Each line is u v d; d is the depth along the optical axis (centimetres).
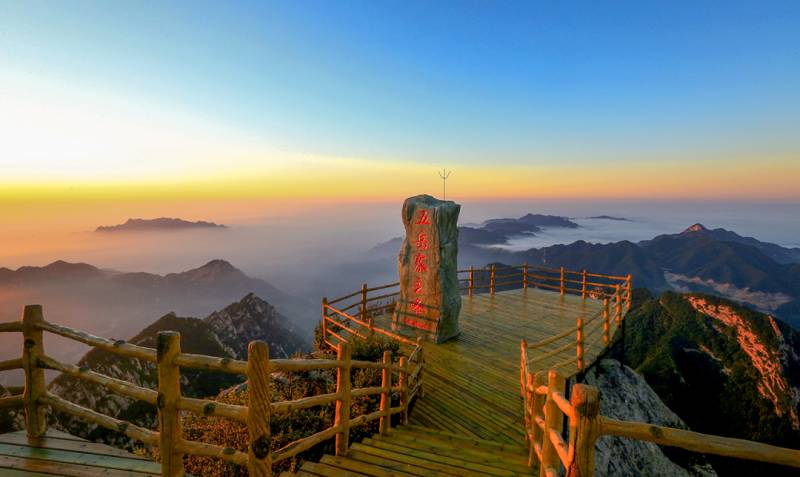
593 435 213
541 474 325
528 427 496
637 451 1027
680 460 1162
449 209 988
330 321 943
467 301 1384
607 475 885
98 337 325
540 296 1459
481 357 880
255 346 270
